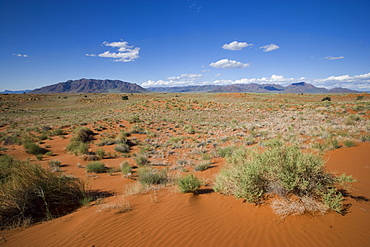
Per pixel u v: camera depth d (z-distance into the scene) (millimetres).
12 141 19703
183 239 3697
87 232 4191
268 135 19141
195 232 3887
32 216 5379
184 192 6188
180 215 4637
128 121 33062
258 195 4668
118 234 4059
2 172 7129
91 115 45219
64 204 6207
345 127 19781
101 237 3988
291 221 3840
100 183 8867
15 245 3986
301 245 3248
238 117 41844
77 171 11320
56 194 6113
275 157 4848
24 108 73938
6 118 43438
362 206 4293
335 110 36594
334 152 10430
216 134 23938
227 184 5566
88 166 11250
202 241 3584
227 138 20297
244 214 4320
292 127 23766
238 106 59219
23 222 4941
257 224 3896
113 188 8039
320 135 16359
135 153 16125
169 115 44062
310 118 31875
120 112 48281
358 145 11555
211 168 10227
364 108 33312
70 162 13547
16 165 6508
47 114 52781
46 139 21609
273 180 4770
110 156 15641
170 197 5957
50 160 14031
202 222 4238
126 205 5418
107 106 75125
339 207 3973
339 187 5418
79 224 4562
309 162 4484
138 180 8922
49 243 3961
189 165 11758
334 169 7527
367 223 3652
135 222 4488
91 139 22250
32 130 26297
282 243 3326
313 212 4043
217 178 6098
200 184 6559
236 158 6883
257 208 4449
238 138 20266
